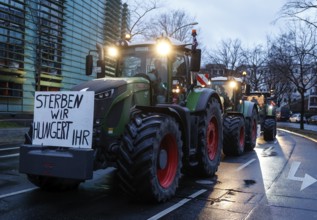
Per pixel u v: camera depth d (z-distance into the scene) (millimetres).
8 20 18031
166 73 7195
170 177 6109
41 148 5445
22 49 19609
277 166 9617
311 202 6086
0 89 18969
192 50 7395
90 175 5156
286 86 51438
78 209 5379
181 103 7480
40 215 5055
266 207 5730
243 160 10711
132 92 6121
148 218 5027
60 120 5523
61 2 21609
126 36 7723
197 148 7613
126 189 5613
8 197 5930
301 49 28828
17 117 19734
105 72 7945
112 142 5789
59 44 21219
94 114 5723
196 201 5969
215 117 8383
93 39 25609
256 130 14359
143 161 5406
